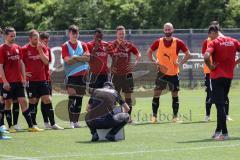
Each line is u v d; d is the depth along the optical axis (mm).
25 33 88250
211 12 119688
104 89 38094
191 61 88938
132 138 39406
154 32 91125
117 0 127875
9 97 43531
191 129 44406
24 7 129875
